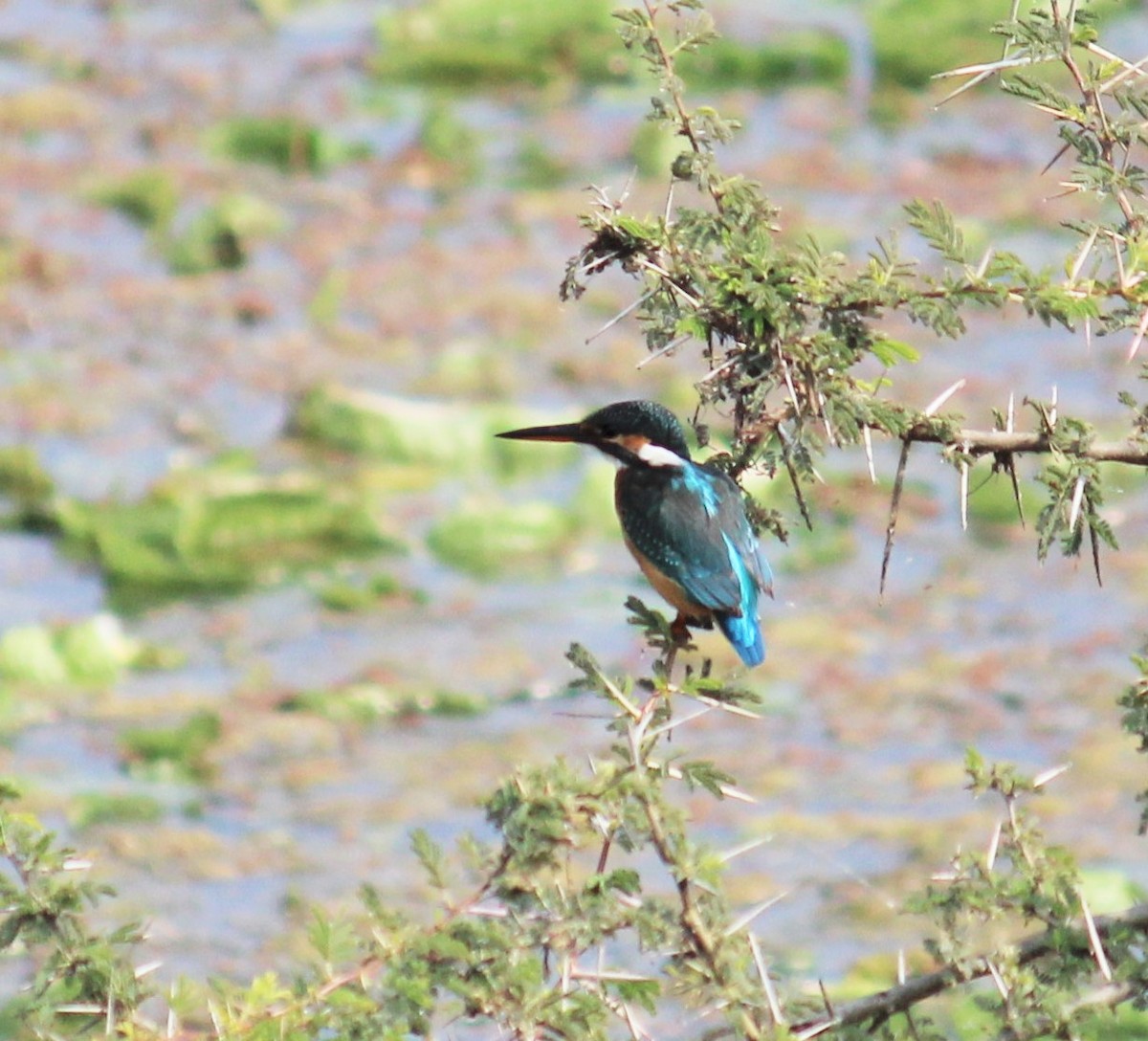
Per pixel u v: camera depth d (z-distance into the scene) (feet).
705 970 16.94
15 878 32.73
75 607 48.03
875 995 19.29
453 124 76.79
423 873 37.76
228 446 55.62
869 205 70.69
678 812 16.84
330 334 62.64
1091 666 46.03
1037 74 76.02
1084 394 58.13
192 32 89.81
